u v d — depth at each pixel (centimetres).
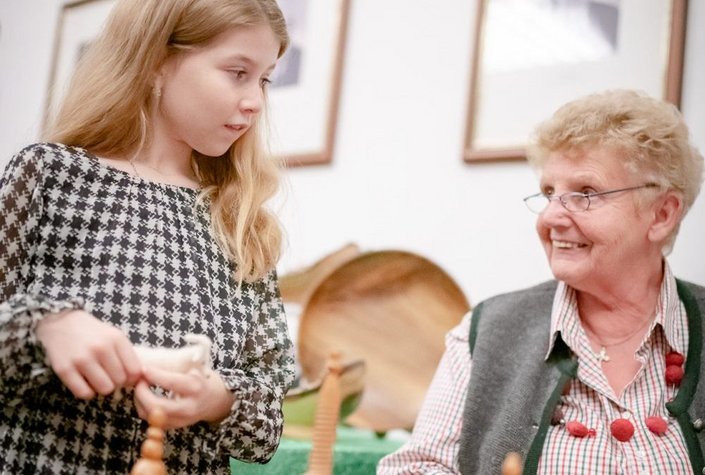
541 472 117
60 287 88
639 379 121
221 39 98
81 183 94
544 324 130
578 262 123
